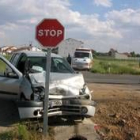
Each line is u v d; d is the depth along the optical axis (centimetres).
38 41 878
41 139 898
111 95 1478
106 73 3597
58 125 994
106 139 972
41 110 948
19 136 880
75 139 982
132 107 1223
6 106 1155
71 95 993
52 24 874
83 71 3644
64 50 4212
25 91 998
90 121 1060
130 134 1007
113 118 1102
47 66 889
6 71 1111
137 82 2484
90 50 3803
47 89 896
